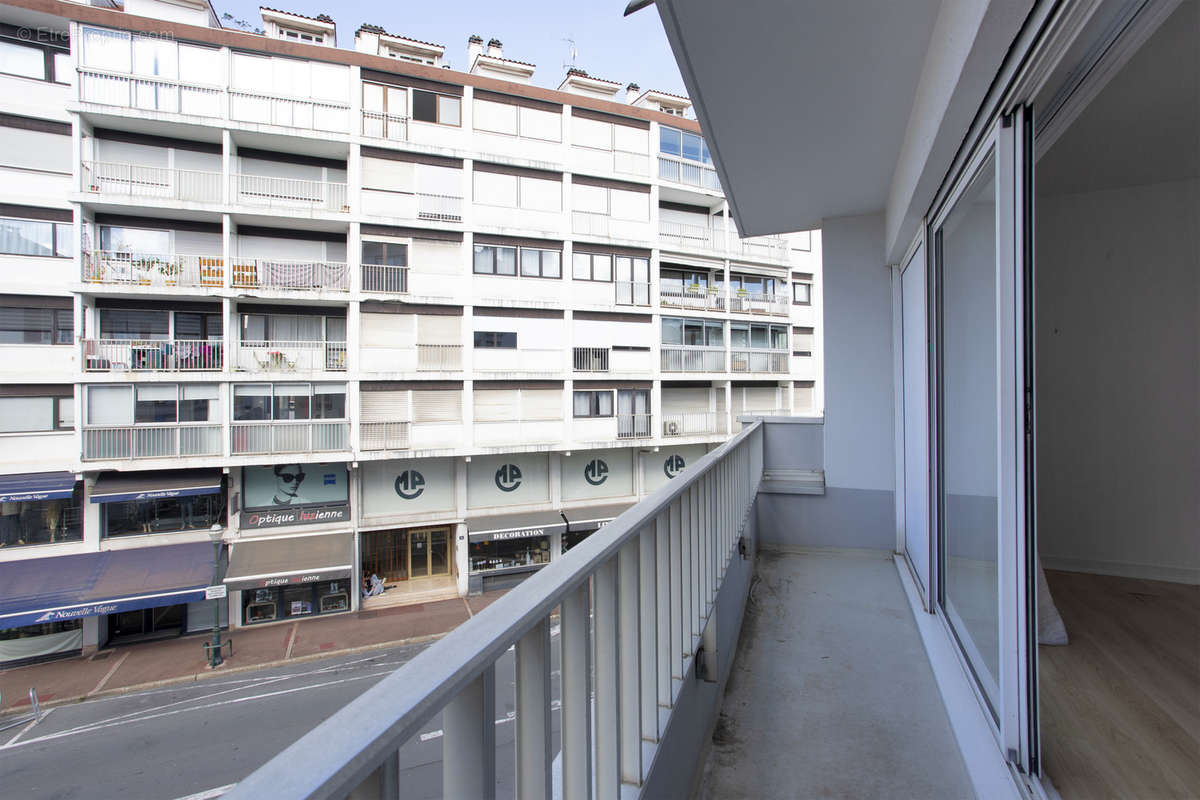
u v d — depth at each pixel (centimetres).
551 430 1582
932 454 304
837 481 487
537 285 1575
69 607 1067
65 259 1234
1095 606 225
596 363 1645
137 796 620
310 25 1686
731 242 1930
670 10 225
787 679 271
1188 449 231
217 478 1295
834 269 489
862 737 220
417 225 1419
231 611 1276
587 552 97
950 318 266
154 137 1285
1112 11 118
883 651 295
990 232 186
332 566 1286
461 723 60
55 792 635
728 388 1892
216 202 1272
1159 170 221
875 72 266
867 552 477
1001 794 153
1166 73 160
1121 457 246
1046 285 257
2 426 1178
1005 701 156
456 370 1458
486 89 1534
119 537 1253
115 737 760
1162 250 230
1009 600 154
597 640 110
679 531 171
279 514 1369
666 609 155
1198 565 234
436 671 52
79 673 1046
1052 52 135
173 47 1275
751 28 236
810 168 387
